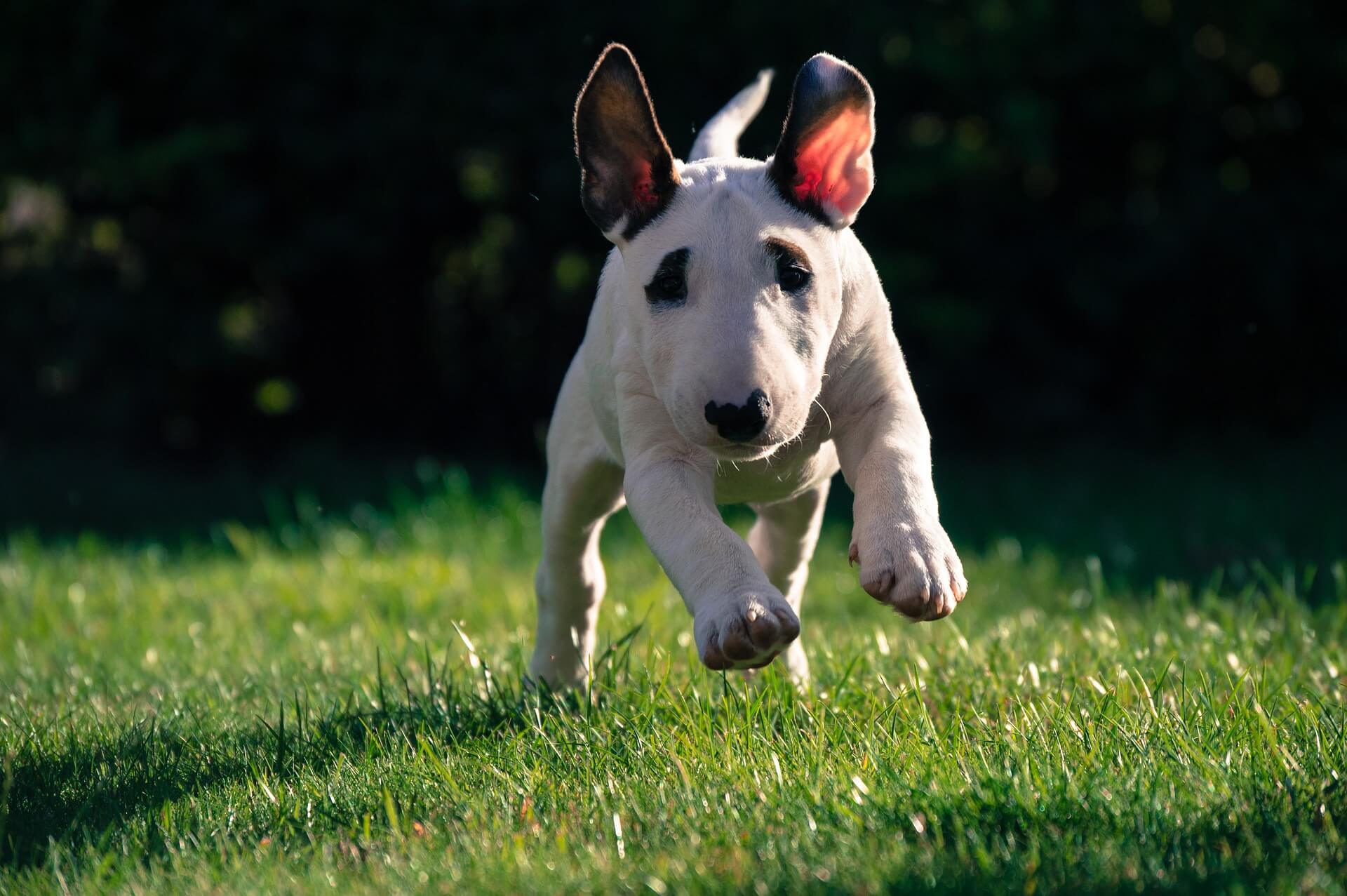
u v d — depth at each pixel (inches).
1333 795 158.6
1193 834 150.5
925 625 288.4
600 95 179.8
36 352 561.3
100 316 551.5
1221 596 347.3
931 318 573.0
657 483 177.8
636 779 175.6
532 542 435.2
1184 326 626.8
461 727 209.2
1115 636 247.8
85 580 377.7
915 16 557.9
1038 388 623.5
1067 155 623.5
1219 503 487.5
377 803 177.0
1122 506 496.1
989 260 609.6
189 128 530.0
